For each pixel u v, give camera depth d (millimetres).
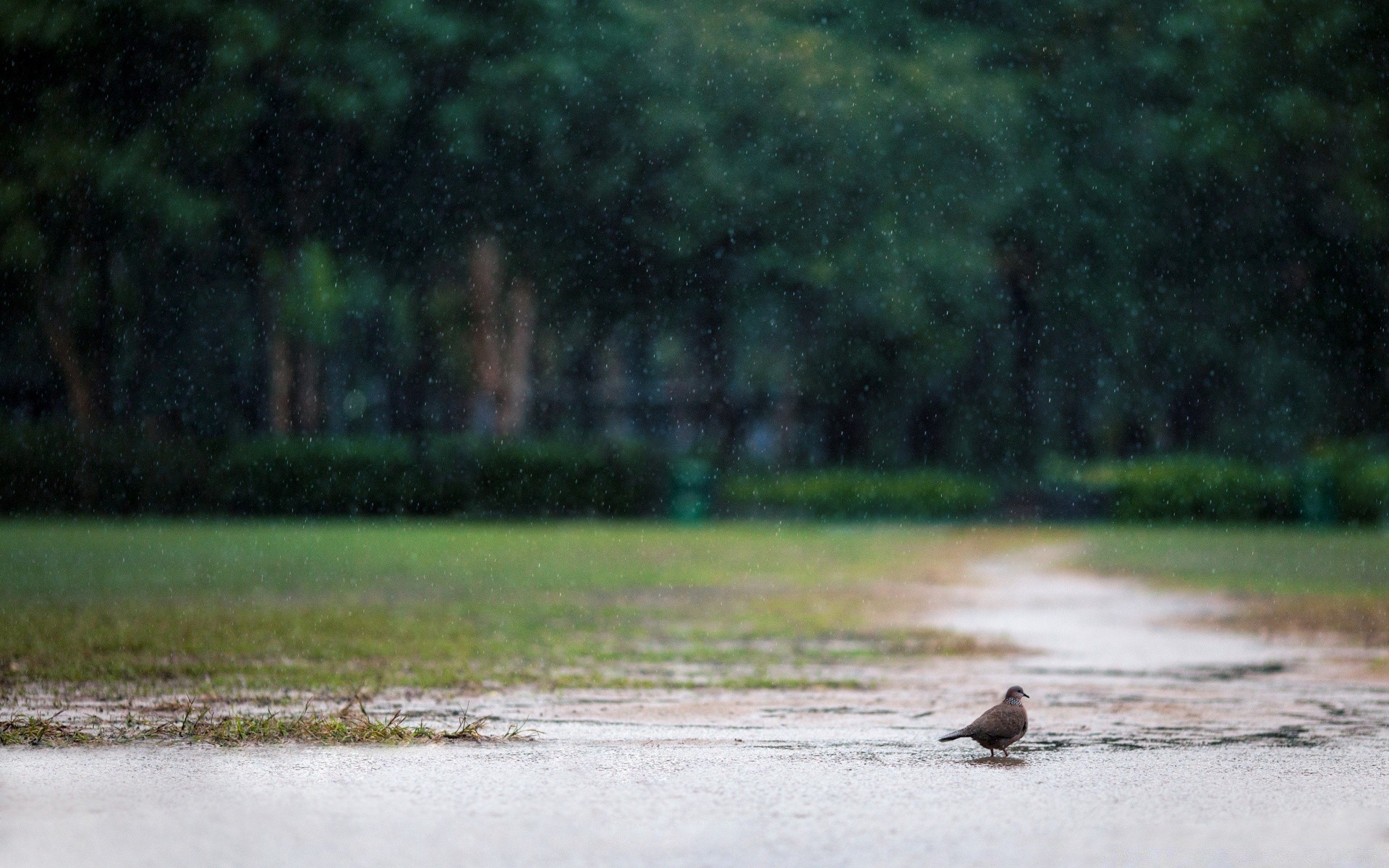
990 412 163000
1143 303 148625
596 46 122312
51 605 57562
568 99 123062
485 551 90875
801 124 127562
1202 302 148625
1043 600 67562
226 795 24906
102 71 115750
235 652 45625
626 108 124812
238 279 138625
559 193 128250
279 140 121500
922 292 140000
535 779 26484
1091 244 144375
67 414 143875
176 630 49781
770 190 128250
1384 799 25125
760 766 28016
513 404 137750
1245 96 134250
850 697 38688
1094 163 139000
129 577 70125
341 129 121000
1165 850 21344
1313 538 111375
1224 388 160750
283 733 30672
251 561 80562
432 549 91688
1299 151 136125
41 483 118625
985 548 101688
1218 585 74500
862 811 23828
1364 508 126000
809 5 131625
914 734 32344
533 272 135250
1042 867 20328
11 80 115125
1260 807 24359
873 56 130875
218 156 117562
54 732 30391
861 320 149750
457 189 127188
